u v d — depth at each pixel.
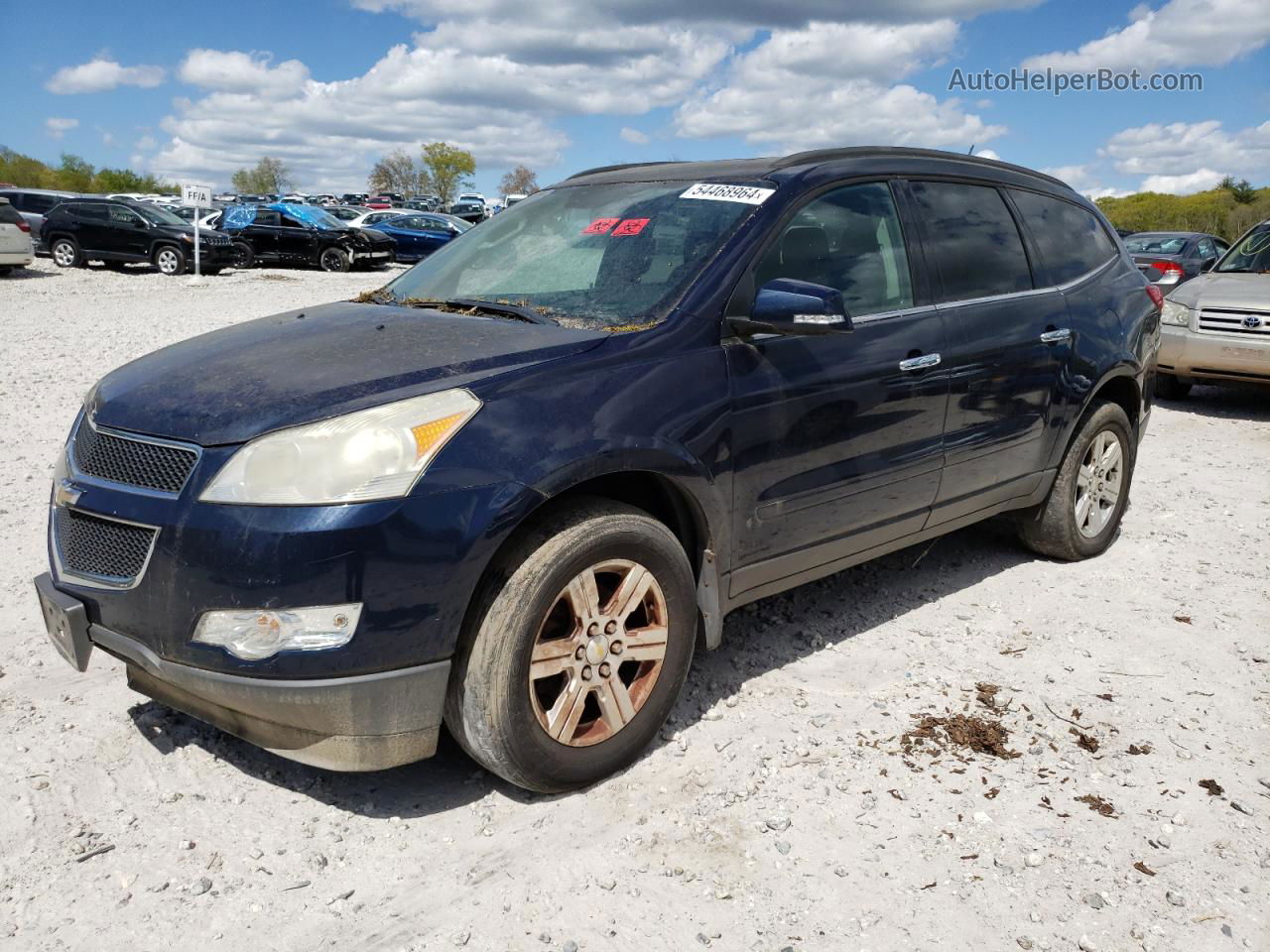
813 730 3.33
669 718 3.39
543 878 2.59
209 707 2.73
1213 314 8.91
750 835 2.77
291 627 2.48
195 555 2.51
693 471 3.03
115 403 2.92
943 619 4.28
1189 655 3.96
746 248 3.33
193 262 23.33
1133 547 5.22
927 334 3.83
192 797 2.91
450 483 2.55
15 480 6.01
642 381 2.96
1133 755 3.22
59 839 2.71
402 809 2.88
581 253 3.60
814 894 2.54
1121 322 4.92
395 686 2.57
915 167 4.12
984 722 3.39
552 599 2.73
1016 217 4.54
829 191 3.68
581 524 2.79
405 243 30.36
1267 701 3.60
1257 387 8.94
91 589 2.72
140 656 2.66
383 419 2.56
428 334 3.11
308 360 2.94
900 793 2.97
